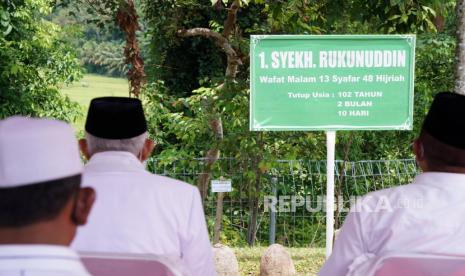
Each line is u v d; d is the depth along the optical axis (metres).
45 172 1.51
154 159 9.26
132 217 2.81
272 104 5.93
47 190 1.50
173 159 8.87
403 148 11.77
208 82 12.69
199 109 8.92
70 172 1.55
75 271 1.49
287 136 9.07
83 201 1.63
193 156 9.45
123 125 2.99
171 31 9.66
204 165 8.79
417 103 10.91
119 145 2.99
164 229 2.84
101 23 8.16
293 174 9.59
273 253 7.27
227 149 8.57
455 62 5.45
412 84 5.92
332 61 5.90
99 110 3.00
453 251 2.53
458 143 2.60
